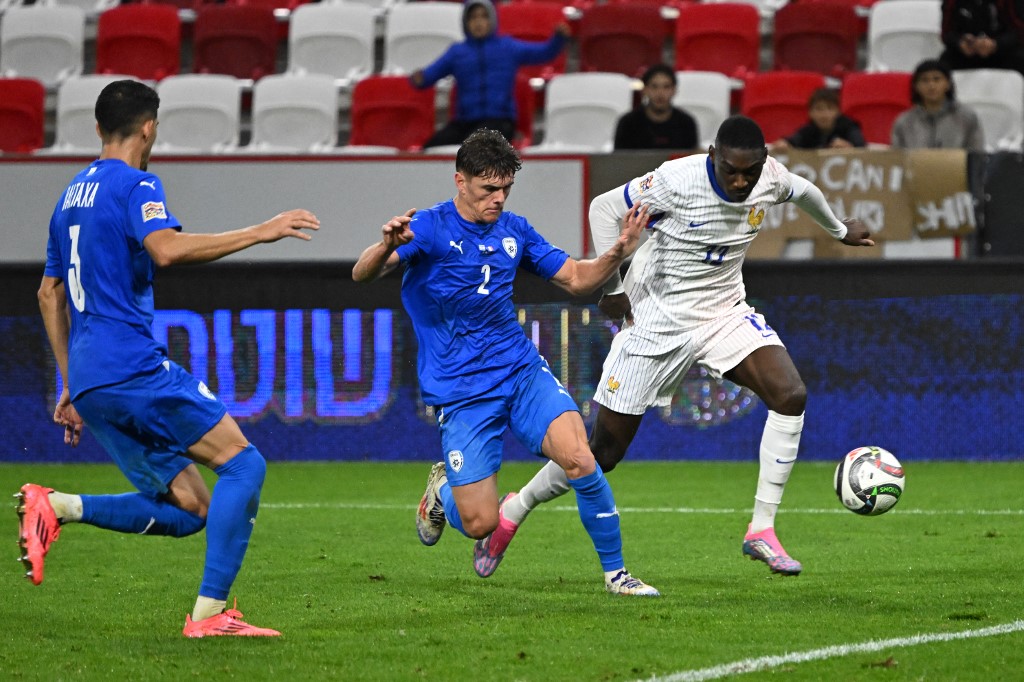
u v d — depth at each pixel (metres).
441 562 23.14
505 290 18.72
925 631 17.06
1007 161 36.66
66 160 37.84
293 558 23.64
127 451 16.80
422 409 38.03
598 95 47.91
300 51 53.12
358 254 37.78
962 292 36.84
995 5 46.78
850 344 37.31
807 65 51.94
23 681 14.70
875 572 21.72
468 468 18.56
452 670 15.17
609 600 19.45
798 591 20.08
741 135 19.77
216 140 48.94
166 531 17.48
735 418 38.03
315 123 48.97
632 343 21.66
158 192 16.30
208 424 16.55
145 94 17.14
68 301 16.77
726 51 52.12
